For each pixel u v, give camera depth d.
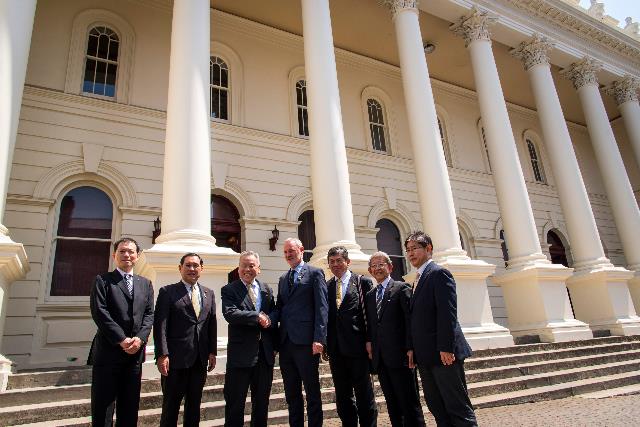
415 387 4.50
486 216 16.19
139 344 4.11
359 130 14.77
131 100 11.17
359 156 14.33
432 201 9.90
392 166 14.85
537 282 10.35
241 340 4.54
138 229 10.38
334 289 5.02
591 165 20.39
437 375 3.97
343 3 13.09
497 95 11.98
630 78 16.27
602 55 15.75
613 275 11.91
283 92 13.61
